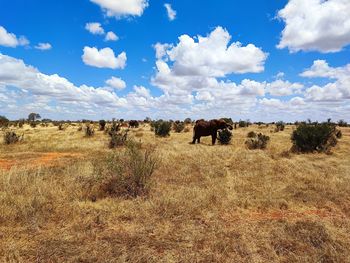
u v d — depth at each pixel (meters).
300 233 5.69
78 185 8.30
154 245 5.15
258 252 4.99
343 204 7.68
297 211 7.24
